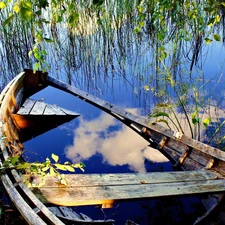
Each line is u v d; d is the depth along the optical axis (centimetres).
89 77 602
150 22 545
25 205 157
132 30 591
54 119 427
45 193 189
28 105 446
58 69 620
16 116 391
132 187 206
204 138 354
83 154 340
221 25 650
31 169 197
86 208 254
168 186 211
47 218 150
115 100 502
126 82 565
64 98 508
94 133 394
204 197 243
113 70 600
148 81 543
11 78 582
